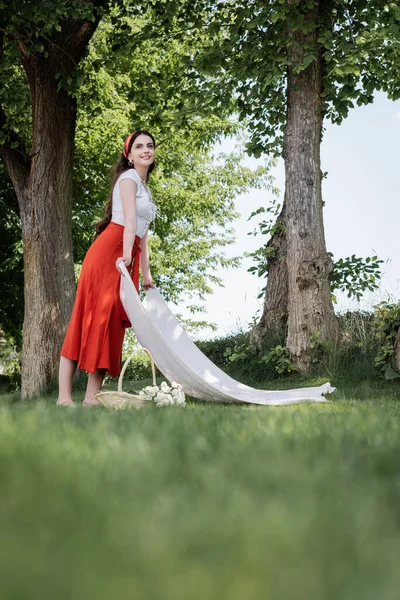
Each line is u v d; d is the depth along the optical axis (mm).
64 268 10383
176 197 20969
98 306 5113
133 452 1520
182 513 901
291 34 8117
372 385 6816
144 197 5371
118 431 2020
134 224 5164
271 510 899
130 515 897
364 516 894
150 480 1182
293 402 5562
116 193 5305
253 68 8609
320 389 6371
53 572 646
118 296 5180
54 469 1257
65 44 9984
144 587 606
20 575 640
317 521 857
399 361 6836
